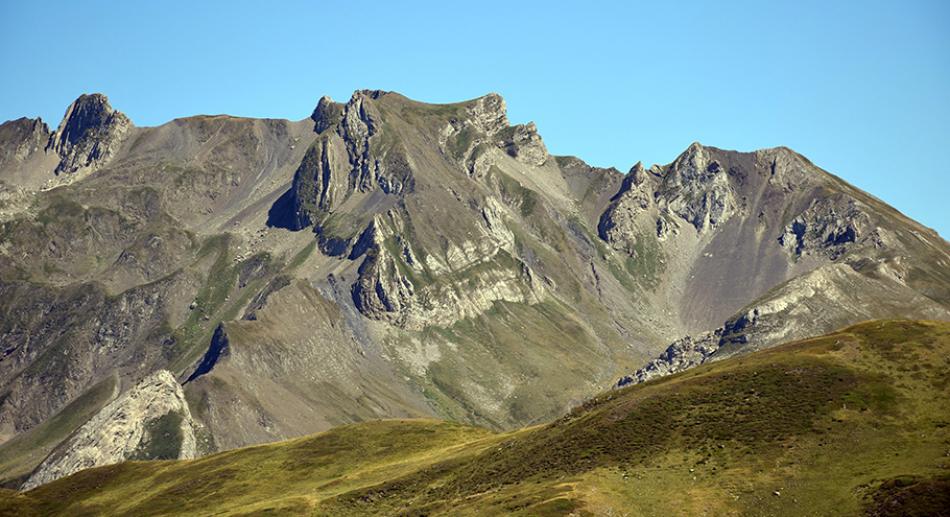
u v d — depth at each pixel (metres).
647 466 176.38
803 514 151.75
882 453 163.25
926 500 143.12
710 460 172.88
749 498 159.00
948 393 176.00
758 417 182.25
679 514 158.25
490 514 170.38
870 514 145.62
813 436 171.88
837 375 188.62
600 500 165.00
